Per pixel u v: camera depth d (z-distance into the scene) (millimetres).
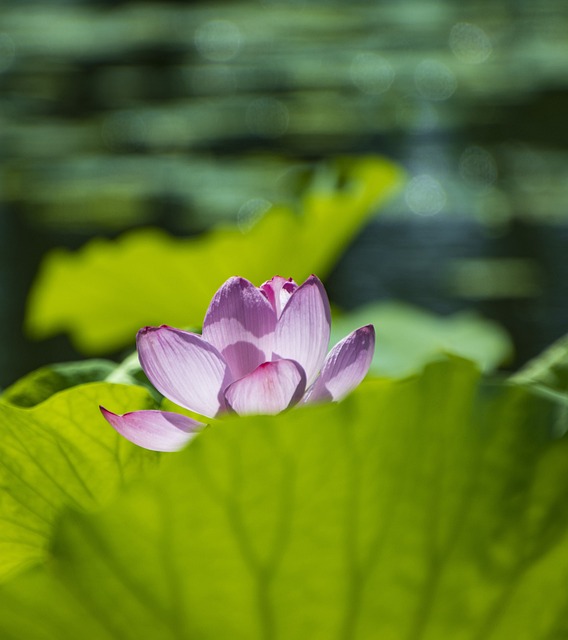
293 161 10781
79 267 4375
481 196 9672
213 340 2297
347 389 2295
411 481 2207
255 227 4047
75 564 2184
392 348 3973
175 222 8758
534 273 7691
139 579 2195
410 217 9203
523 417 2229
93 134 12469
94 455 2408
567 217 9062
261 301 2295
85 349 4750
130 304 4473
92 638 2217
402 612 2246
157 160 11031
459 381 2217
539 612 2270
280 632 2236
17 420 2373
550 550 2246
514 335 6723
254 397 2271
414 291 7453
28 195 9719
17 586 2184
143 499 2168
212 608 2217
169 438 2297
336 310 4238
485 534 2234
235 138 12047
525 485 2229
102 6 22188
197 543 2188
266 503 2184
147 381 2578
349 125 12680
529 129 12258
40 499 2402
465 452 2213
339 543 2207
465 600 2250
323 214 4047
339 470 2186
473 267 7906
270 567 2205
